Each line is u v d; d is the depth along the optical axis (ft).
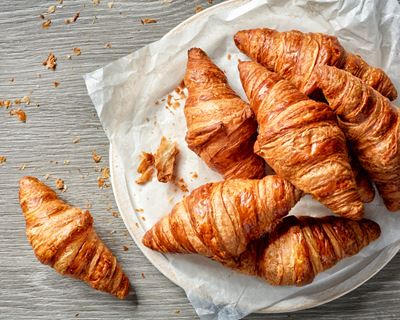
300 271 1.45
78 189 1.67
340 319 1.64
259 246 1.51
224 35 1.61
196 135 1.48
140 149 1.62
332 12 1.59
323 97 1.50
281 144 1.37
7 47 1.68
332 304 1.65
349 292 1.64
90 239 1.58
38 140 1.68
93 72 1.59
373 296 1.64
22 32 1.68
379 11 1.58
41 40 1.68
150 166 1.62
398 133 1.42
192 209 1.45
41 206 1.58
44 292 1.68
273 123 1.38
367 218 1.60
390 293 1.64
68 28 1.68
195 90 1.51
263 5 1.60
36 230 1.56
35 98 1.68
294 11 1.60
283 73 1.51
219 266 1.59
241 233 1.42
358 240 1.49
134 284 1.66
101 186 1.67
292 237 1.46
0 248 1.68
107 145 1.67
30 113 1.68
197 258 1.59
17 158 1.68
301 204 1.60
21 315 1.68
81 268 1.56
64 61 1.68
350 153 1.50
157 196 1.62
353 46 1.61
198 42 1.61
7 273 1.68
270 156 1.39
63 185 1.67
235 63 1.63
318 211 1.60
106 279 1.58
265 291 1.59
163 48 1.60
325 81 1.38
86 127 1.68
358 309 1.64
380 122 1.40
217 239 1.42
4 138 1.68
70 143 1.68
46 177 1.68
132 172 1.61
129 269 1.66
